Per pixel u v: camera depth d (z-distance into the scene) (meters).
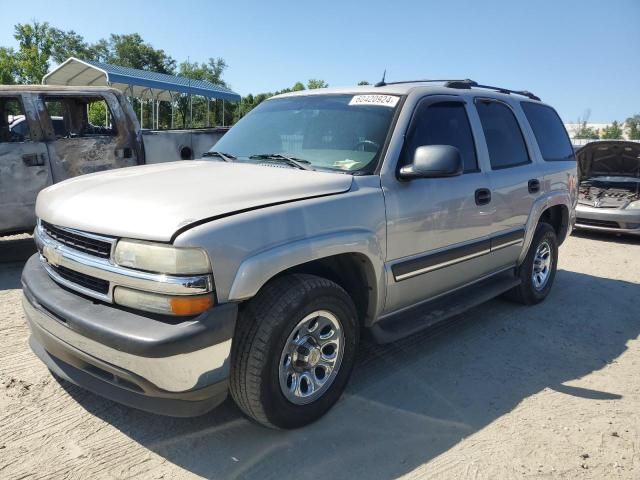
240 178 3.06
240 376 2.67
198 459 2.70
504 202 4.35
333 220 2.92
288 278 2.82
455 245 3.87
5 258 6.54
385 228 3.24
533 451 2.88
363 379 3.62
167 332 2.36
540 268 5.33
